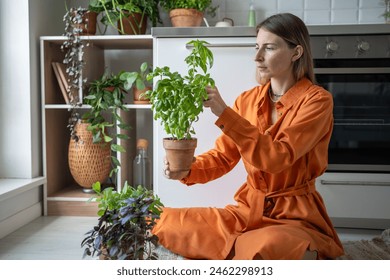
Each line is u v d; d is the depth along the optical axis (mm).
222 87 1990
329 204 2014
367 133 1991
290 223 1409
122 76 1355
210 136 2000
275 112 1548
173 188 2033
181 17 2215
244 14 2527
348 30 1918
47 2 2373
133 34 2322
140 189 1226
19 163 2227
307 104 1395
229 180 2008
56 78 2418
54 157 2410
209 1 2291
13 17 2172
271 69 1443
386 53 1919
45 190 2281
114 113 2188
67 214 2279
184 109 1192
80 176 2295
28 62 2182
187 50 1990
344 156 2014
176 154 1322
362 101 1979
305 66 1495
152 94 1213
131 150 2498
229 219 1543
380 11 2449
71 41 2176
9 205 1975
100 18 2580
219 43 1974
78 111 2623
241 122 1306
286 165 1309
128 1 2279
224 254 1440
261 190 1498
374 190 1985
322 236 1412
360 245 1749
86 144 2250
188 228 1523
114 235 1089
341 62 1960
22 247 1769
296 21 1453
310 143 1351
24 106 2203
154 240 1131
